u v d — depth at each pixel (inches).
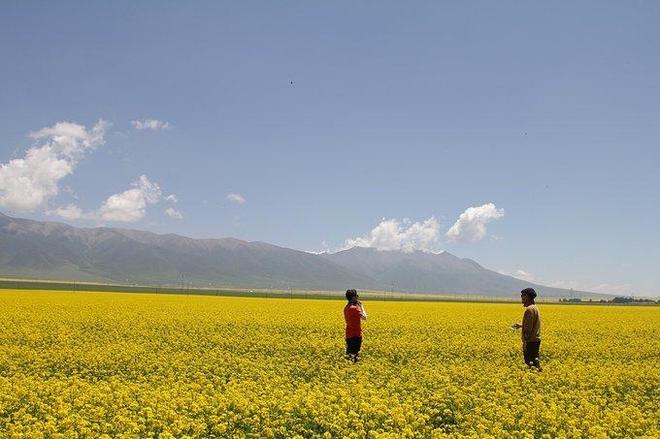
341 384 698.2
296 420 548.1
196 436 495.8
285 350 990.4
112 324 1285.7
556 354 999.0
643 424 539.5
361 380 714.2
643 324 1550.2
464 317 1681.8
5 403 554.6
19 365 810.2
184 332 1189.7
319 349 986.7
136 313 1545.3
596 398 639.1
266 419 538.0
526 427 531.5
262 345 1027.9
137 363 821.2
